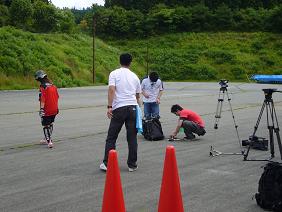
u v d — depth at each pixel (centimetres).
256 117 1634
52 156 898
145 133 1109
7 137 1149
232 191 640
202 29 7925
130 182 686
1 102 2272
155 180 699
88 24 8012
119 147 993
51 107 989
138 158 875
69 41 5412
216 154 911
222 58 6506
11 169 778
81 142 1074
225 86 1018
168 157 486
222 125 1396
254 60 6469
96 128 1330
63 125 1398
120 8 8338
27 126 1372
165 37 7644
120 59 776
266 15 7800
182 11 8050
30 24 5425
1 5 5275
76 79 4356
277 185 548
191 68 6206
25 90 3388
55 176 727
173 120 1519
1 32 4312
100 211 548
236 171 765
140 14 8106
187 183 683
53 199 598
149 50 6931
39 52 4419
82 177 720
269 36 7256
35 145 1030
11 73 3719
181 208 482
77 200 594
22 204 576
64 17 5853
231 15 7894
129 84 754
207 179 709
